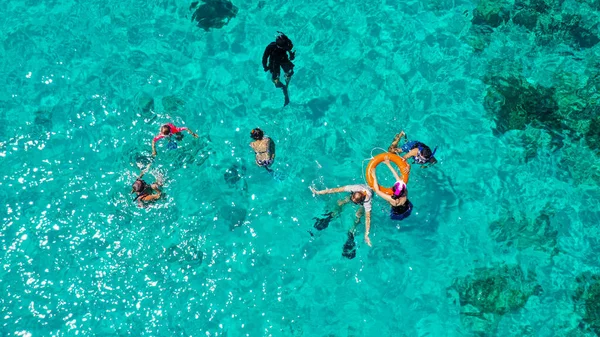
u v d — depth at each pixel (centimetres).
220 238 954
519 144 1067
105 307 886
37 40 1144
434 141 1066
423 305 922
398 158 930
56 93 1082
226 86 1112
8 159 999
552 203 1010
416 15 1208
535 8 1216
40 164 998
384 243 968
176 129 995
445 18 1207
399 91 1114
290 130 1066
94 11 1185
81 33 1159
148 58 1135
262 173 1017
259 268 938
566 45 1182
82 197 966
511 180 1034
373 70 1135
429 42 1174
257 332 889
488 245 974
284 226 974
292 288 927
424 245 970
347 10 1205
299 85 1115
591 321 902
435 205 1006
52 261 910
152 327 879
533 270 950
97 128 1042
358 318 908
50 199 962
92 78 1103
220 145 1040
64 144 1025
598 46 1180
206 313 897
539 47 1178
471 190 1023
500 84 1123
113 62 1125
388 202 979
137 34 1164
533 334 894
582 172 1035
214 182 1001
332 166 1033
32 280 893
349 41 1168
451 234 982
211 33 1169
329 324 902
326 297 924
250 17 1189
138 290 901
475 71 1145
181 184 988
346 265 948
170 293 903
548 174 1038
